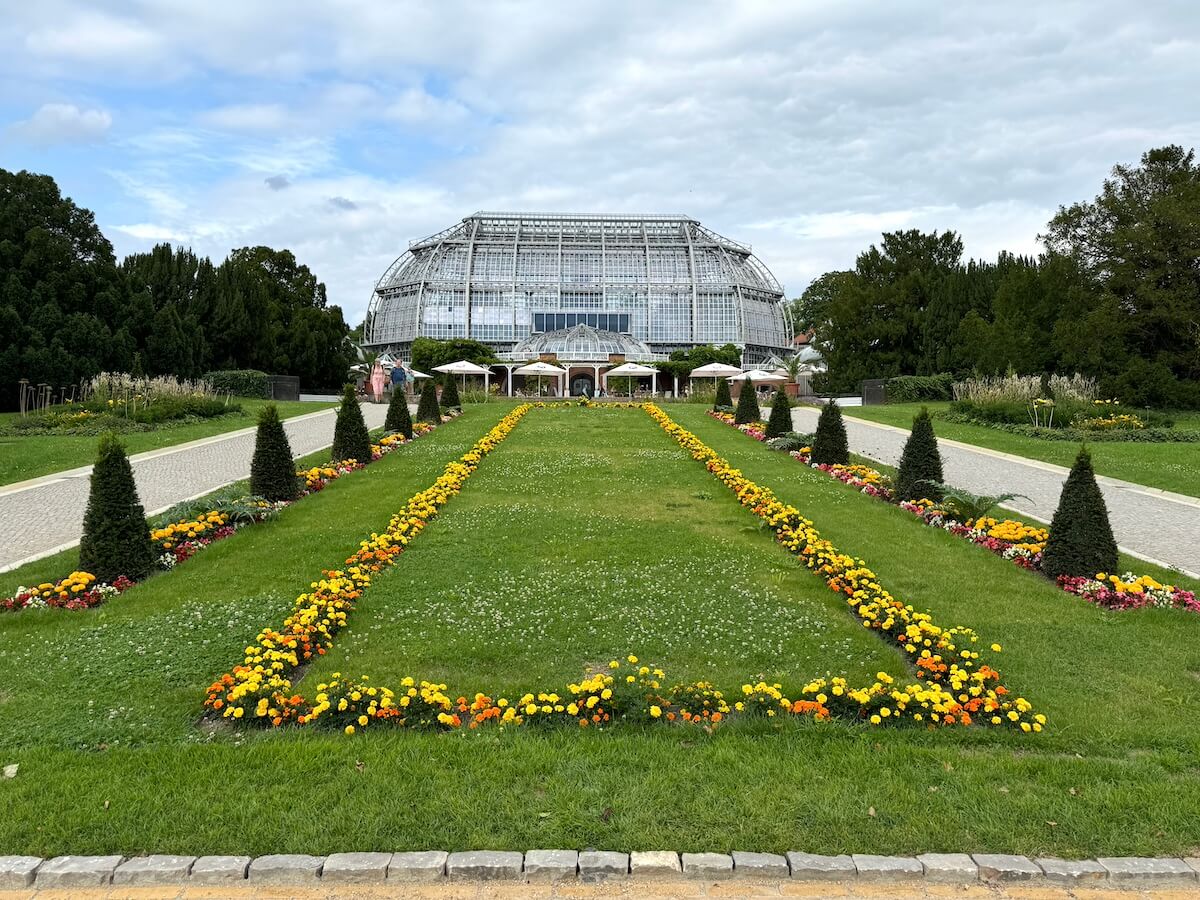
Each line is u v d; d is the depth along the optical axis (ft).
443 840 19.10
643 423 114.42
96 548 38.86
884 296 186.19
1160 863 18.70
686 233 291.58
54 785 21.20
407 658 30.89
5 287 125.18
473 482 67.51
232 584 39.17
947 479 72.43
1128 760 23.31
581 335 255.09
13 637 32.48
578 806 20.35
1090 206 143.95
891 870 18.34
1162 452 86.69
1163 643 32.65
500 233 289.94
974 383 134.00
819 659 31.40
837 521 53.42
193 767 22.07
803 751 23.16
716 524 52.90
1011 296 150.51
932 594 38.58
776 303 311.68
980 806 20.56
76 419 102.17
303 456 81.76
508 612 35.78
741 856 18.61
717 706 26.27
